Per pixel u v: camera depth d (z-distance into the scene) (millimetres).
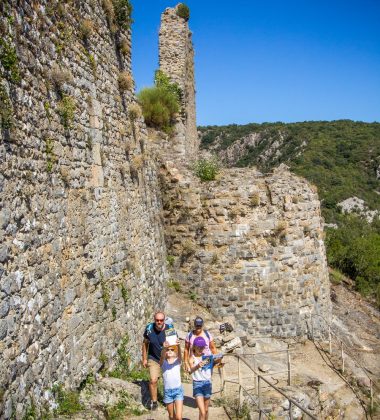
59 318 7453
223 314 16688
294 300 17062
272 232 16891
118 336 10531
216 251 16875
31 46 6953
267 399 12047
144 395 9602
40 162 7078
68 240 8117
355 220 49656
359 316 23422
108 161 10953
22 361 5988
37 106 7066
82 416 7188
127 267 11805
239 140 81812
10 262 5848
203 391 8211
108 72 11430
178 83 24453
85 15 9836
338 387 14344
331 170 66250
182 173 17375
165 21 25000
